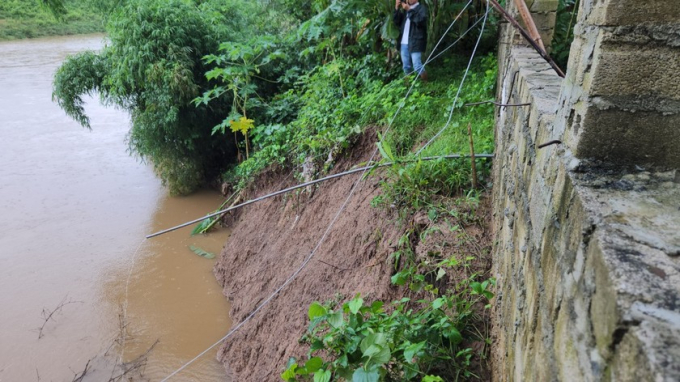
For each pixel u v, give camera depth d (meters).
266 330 4.59
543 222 1.49
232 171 7.88
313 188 5.55
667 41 1.11
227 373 4.68
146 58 7.20
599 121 1.21
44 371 4.77
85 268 6.46
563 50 4.92
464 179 3.78
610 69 1.17
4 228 7.60
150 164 10.12
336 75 6.76
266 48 7.78
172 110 7.21
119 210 8.10
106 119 14.13
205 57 7.07
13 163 10.50
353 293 3.69
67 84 7.96
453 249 3.20
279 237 5.66
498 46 5.67
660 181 1.17
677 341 0.71
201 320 5.40
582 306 1.00
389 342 2.60
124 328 5.32
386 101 5.32
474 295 2.90
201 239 7.03
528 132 2.06
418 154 4.04
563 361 1.08
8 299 5.85
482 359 2.64
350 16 6.55
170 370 4.74
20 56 20.67
